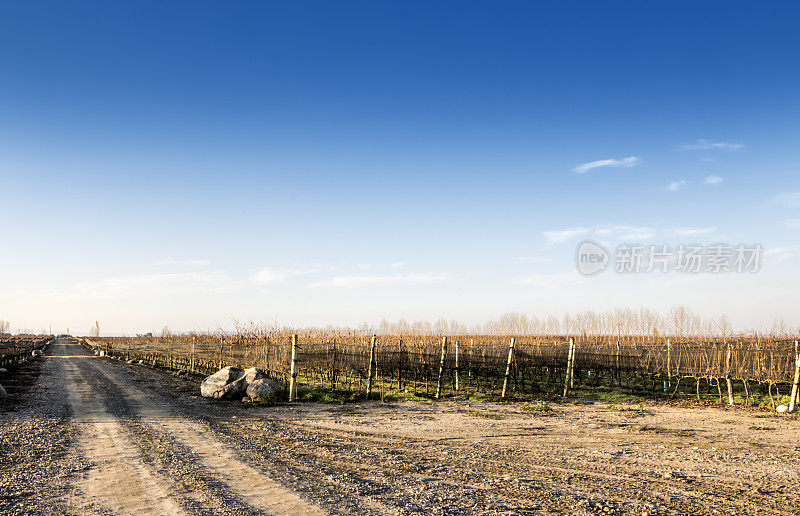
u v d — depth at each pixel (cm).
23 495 739
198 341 3959
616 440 1198
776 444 1148
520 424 1427
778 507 699
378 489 775
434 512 669
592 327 4850
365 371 2873
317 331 4400
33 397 2062
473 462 970
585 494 758
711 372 2039
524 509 687
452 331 5997
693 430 1327
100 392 2275
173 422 1457
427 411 1686
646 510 685
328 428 1366
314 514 660
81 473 873
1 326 17712
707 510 686
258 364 2600
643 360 2739
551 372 2795
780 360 2125
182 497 731
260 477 843
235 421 1481
